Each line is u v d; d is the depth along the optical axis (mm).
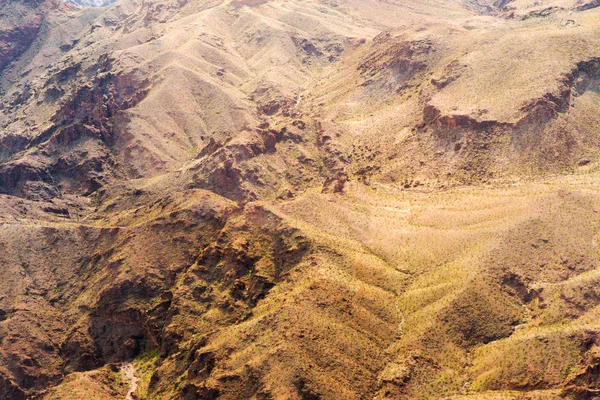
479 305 159000
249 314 176000
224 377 153250
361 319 162250
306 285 170000
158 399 173000
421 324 158375
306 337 154875
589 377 133125
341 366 150250
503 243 173125
